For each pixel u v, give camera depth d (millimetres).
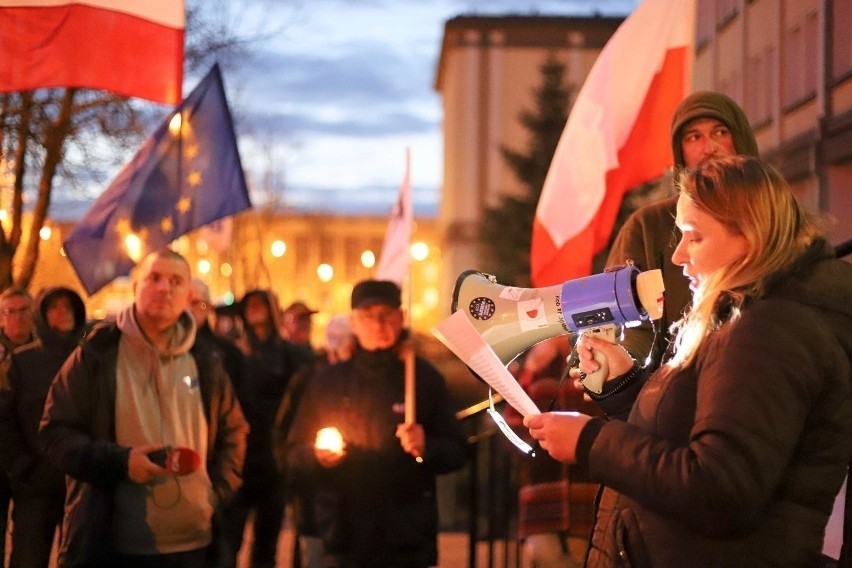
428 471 5066
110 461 4066
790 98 5148
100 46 5477
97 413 4281
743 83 5688
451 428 5156
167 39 5508
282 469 6828
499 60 46188
